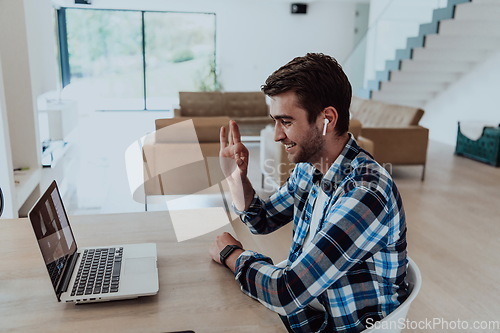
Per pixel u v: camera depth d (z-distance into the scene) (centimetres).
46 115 521
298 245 119
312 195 116
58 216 115
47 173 407
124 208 359
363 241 94
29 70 347
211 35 1023
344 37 1028
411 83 725
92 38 994
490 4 610
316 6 1005
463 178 499
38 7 427
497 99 626
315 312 108
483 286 253
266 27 999
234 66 1009
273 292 97
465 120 637
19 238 135
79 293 101
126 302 101
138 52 1015
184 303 101
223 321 94
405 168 544
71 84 1003
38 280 110
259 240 309
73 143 629
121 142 649
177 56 1025
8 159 279
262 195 421
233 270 112
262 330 92
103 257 119
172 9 968
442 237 325
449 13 623
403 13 693
